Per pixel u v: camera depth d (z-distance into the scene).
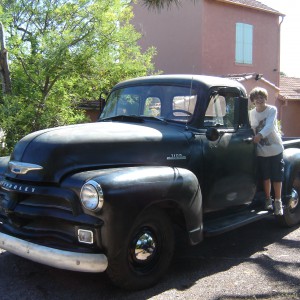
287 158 6.55
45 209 4.19
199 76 5.48
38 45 9.72
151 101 5.54
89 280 4.69
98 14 9.74
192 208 4.59
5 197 4.58
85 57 9.36
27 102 9.27
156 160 4.71
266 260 5.36
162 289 4.46
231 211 5.73
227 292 4.39
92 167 4.33
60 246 4.04
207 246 5.91
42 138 4.43
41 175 4.22
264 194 6.34
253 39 20.58
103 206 3.89
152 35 20.22
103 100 6.31
